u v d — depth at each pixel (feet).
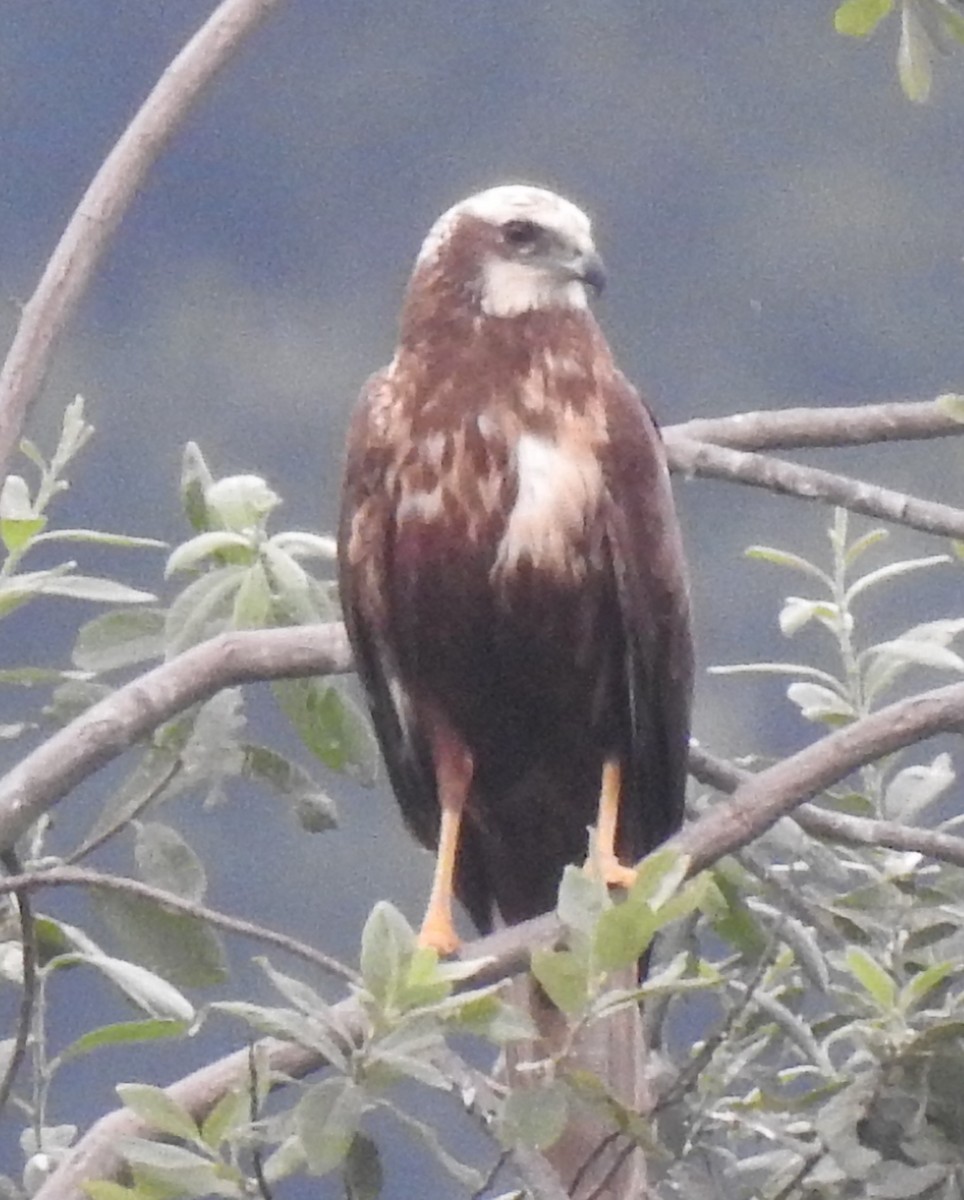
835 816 28.50
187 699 27.25
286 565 28.94
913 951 28.96
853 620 31.60
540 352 31.53
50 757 26.09
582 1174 24.25
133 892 22.70
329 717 29.25
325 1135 20.88
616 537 31.22
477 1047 30.94
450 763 32.99
